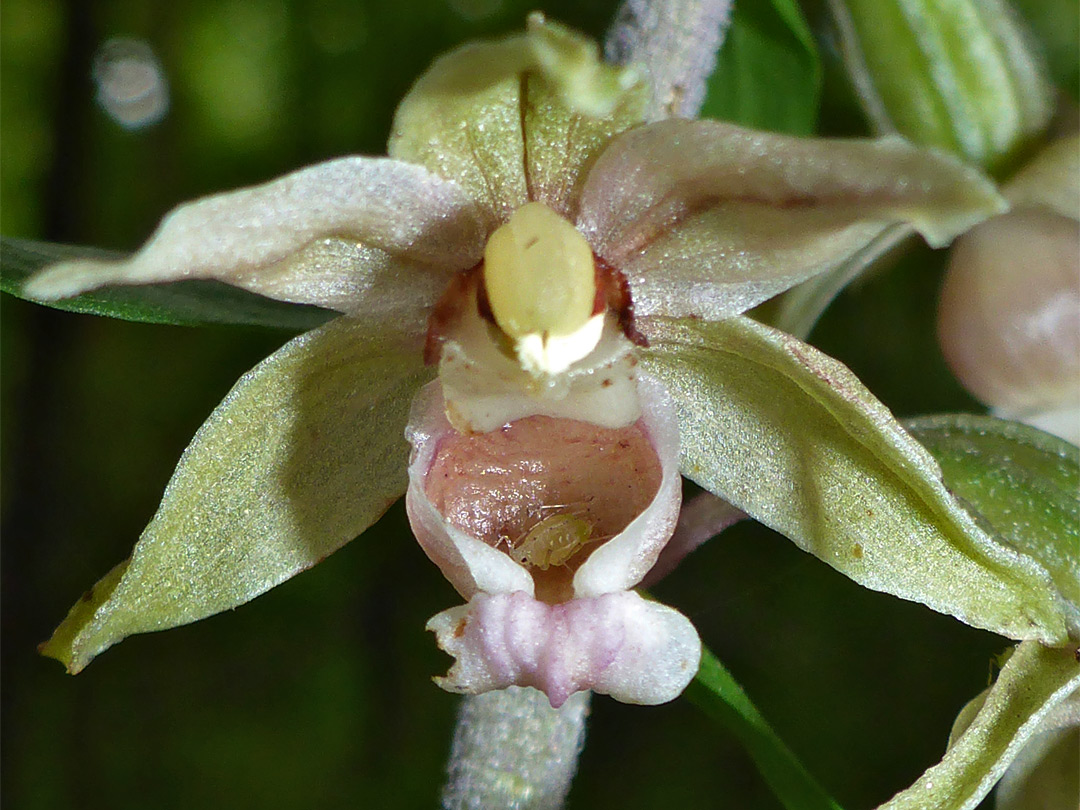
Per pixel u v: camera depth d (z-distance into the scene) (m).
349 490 0.06
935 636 0.14
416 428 0.06
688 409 0.06
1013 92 0.07
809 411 0.06
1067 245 0.07
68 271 0.05
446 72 0.06
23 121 0.21
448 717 0.16
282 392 0.06
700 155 0.06
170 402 0.20
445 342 0.06
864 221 0.06
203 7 0.23
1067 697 0.07
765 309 0.07
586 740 0.15
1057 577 0.06
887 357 0.15
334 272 0.06
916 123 0.07
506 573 0.06
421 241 0.06
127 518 0.19
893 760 0.13
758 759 0.06
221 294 0.07
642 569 0.06
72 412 0.19
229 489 0.06
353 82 0.22
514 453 0.06
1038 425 0.08
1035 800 0.07
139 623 0.06
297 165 0.22
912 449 0.06
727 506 0.07
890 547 0.06
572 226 0.06
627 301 0.06
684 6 0.06
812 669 0.14
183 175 0.23
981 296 0.07
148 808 0.16
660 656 0.06
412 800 0.16
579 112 0.06
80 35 0.20
